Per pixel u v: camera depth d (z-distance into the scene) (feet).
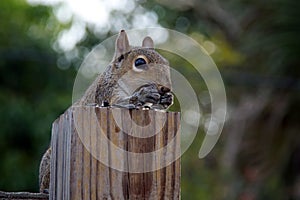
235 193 49.16
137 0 63.62
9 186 53.52
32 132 54.75
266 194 48.26
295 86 45.21
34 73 58.59
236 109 50.06
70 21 63.26
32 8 61.98
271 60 45.29
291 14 43.42
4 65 57.82
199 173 51.34
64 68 60.29
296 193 46.80
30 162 54.54
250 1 46.70
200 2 58.39
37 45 58.59
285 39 43.98
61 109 56.18
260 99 48.14
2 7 60.59
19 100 56.34
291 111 45.98
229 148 49.01
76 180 12.08
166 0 59.77
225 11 56.13
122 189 12.21
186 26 62.59
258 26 45.65
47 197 13.61
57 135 13.17
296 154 46.70
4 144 54.44
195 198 50.96
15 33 59.21
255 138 48.08
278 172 47.21
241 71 49.26
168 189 12.42
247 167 48.57
